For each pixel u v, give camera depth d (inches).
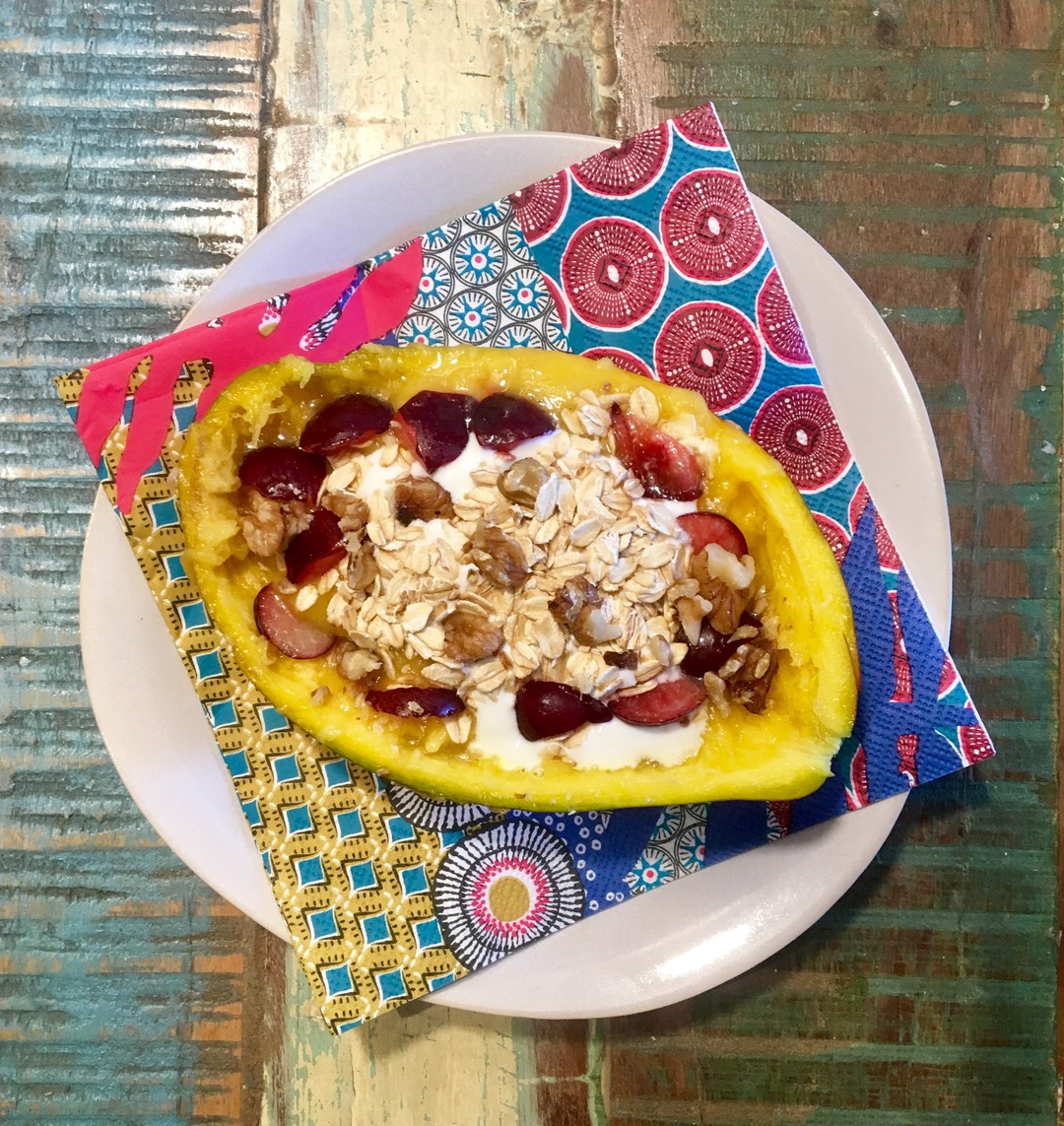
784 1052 11.3
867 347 10.0
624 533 9.5
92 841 11.4
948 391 11.3
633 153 10.0
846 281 10.0
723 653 9.4
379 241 9.9
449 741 9.6
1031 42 11.3
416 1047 11.3
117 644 9.8
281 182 11.4
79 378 9.7
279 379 9.6
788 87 11.3
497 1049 11.4
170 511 9.8
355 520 9.4
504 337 10.0
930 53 11.4
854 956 11.3
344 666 9.6
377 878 10.0
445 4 11.4
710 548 9.5
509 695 9.6
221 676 9.9
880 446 9.9
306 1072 11.3
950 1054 11.2
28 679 11.4
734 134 11.4
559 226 10.0
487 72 11.4
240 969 11.4
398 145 11.4
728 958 9.8
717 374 10.0
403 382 9.8
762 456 9.6
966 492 11.3
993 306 11.4
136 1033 11.3
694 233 10.0
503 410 9.5
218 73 11.4
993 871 11.2
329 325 9.8
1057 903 11.2
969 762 9.7
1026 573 11.3
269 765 10.0
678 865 10.1
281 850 9.9
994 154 11.4
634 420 9.6
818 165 11.4
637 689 9.6
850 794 9.9
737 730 9.7
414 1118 11.3
